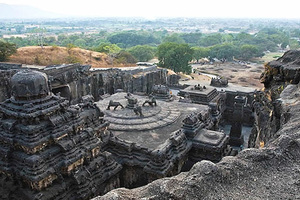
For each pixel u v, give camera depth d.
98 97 46.41
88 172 16.69
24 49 73.88
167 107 29.89
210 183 8.98
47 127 15.32
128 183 21.27
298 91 18.89
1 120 15.33
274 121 18.47
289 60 24.55
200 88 42.38
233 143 39.22
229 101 47.09
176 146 20.94
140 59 121.38
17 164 14.91
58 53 76.19
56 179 15.49
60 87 40.19
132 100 28.11
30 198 14.26
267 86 26.02
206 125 26.62
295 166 10.02
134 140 22.31
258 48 163.88
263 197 8.62
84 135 17.14
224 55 146.38
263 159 10.20
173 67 99.00
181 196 8.27
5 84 32.75
